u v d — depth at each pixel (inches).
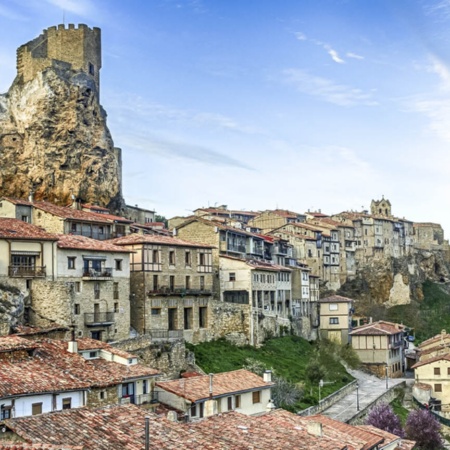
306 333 4653.1
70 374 1918.1
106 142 5019.7
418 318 6855.3
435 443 2955.2
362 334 4542.3
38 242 2773.1
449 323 7052.2
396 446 2090.3
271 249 5359.3
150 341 2824.8
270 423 1646.2
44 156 4756.4
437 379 4055.1
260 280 4168.3
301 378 3467.0
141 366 2226.9
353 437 1758.1
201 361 3147.1
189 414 2162.9
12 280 2679.6
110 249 3041.3
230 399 2332.7
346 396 3518.7
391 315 6830.7
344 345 4635.8
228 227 4507.9
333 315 5024.6
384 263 7322.8
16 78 5108.3
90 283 2928.2
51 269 2795.3
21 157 4810.5
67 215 3727.9
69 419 1349.7
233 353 3472.0
